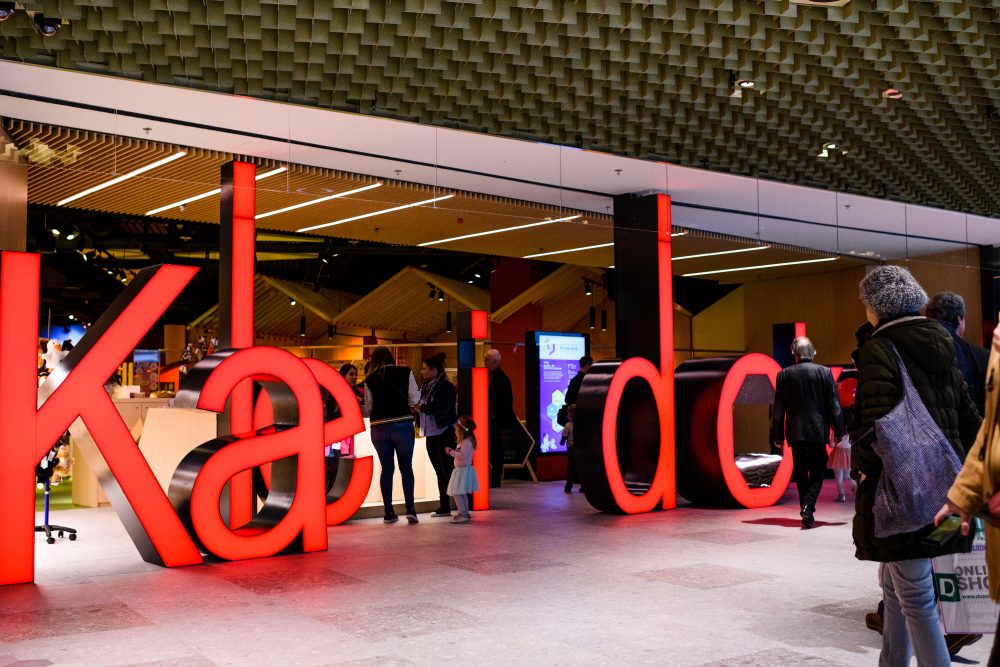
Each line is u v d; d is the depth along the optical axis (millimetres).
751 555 5348
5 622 3848
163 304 5004
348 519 7055
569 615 3895
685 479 7855
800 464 6512
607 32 5648
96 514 7469
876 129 7844
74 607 4117
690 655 3283
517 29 5371
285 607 4090
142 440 7719
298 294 19938
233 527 6312
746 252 11797
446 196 8906
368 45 5668
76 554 5543
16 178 6840
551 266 17594
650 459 8078
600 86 6539
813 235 10812
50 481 6223
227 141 7094
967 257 11609
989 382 1970
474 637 3553
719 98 6961
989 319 11500
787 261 12570
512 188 8688
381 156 7578
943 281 11500
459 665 3193
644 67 6137
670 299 8164
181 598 4293
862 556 2562
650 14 5363
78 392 4801
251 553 5254
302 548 5520
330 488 6883
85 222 13336
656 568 4953
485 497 7641
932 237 11336
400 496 7609
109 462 4871
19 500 4648
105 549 5734
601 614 3908
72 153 7242
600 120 7160
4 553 4605
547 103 6895
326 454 7191
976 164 8914
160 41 5352
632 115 7039
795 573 4797
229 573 4883
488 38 5488
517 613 3941
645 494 7438
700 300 16219
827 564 5051
